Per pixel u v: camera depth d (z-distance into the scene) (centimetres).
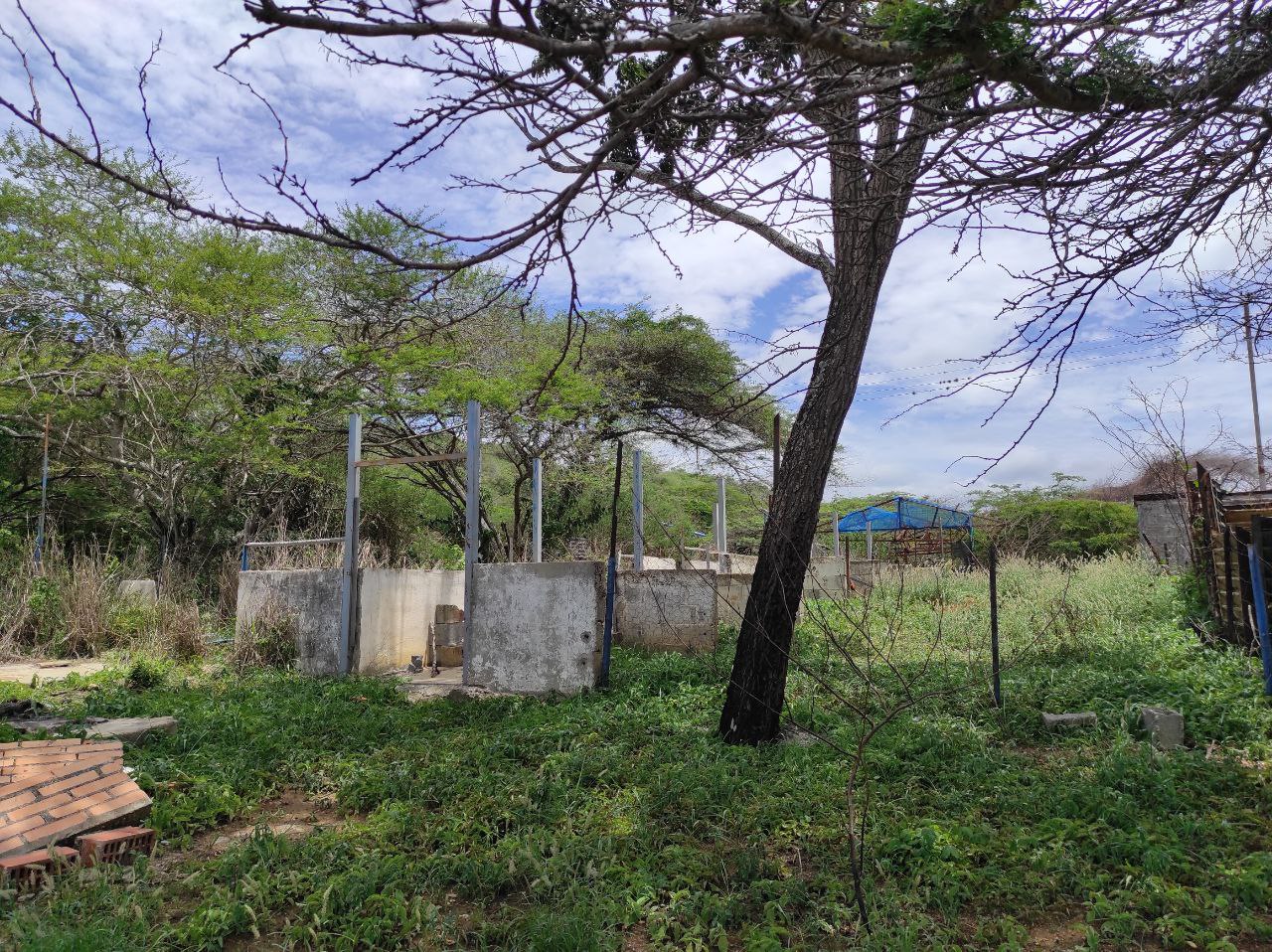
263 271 1644
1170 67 295
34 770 502
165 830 518
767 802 536
